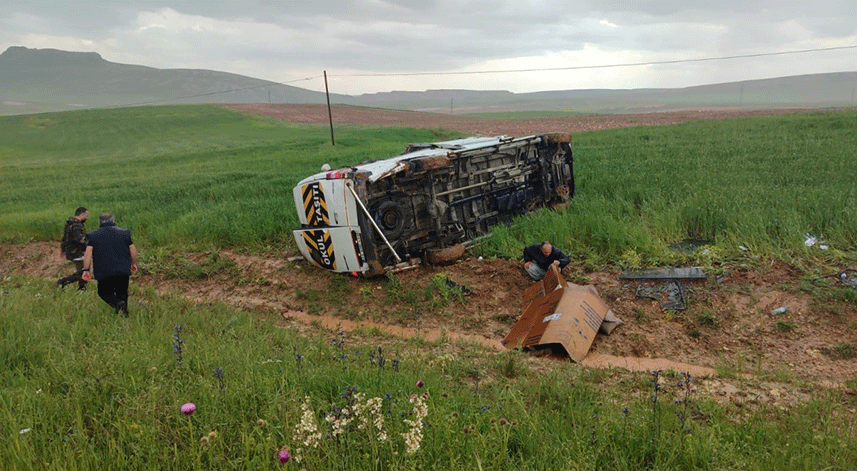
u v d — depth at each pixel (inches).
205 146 2279.8
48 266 509.4
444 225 406.3
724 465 142.8
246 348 238.8
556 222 407.8
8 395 169.8
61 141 2773.1
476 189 432.1
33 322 263.7
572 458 144.7
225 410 162.6
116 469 134.7
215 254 462.0
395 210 383.9
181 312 330.0
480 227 436.1
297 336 282.8
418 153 437.7
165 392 177.5
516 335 295.0
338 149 1633.9
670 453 144.9
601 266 361.1
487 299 355.9
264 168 1183.6
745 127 1273.4
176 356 211.5
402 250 393.4
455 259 398.0
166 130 3043.8
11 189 1145.4
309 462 137.6
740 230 364.2
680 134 1246.3
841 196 397.1
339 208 373.7
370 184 378.9
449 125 3467.0
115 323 269.0
